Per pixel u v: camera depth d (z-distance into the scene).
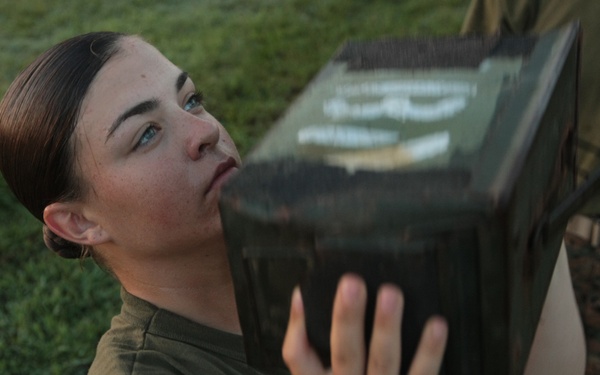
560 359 1.32
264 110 4.63
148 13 6.12
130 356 1.30
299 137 0.93
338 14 5.73
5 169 1.39
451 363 0.84
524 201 0.84
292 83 4.89
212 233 1.30
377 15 5.64
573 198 1.04
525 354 0.93
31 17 6.29
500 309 0.81
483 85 0.96
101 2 6.46
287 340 0.88
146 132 1.27
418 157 0.85
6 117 1.34
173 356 1.30
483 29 2.43
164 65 1.35
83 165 1.28
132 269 1.37
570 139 1.15
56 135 1.28
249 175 0.90
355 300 0.81
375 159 0.86
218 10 6.07
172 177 1.27
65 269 3.51
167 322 1.33
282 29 5.60
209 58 5.23
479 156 0.83
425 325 0.82
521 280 0.87
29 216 3.89
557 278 1.34
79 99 1.27
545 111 0.91
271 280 0.89
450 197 0.78
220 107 4.68
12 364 3.04
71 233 1.38
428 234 0.78
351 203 0.82
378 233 0.80
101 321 3.22
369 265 0.81
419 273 0.79
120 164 1.26
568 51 1.04
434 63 1.05
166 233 1.29
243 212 0.87
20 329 3.18
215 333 1.33
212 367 1.30
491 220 0.77
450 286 0.80
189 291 1.37
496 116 0.89
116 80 1.28
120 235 1.33
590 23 2.15
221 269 1.37
